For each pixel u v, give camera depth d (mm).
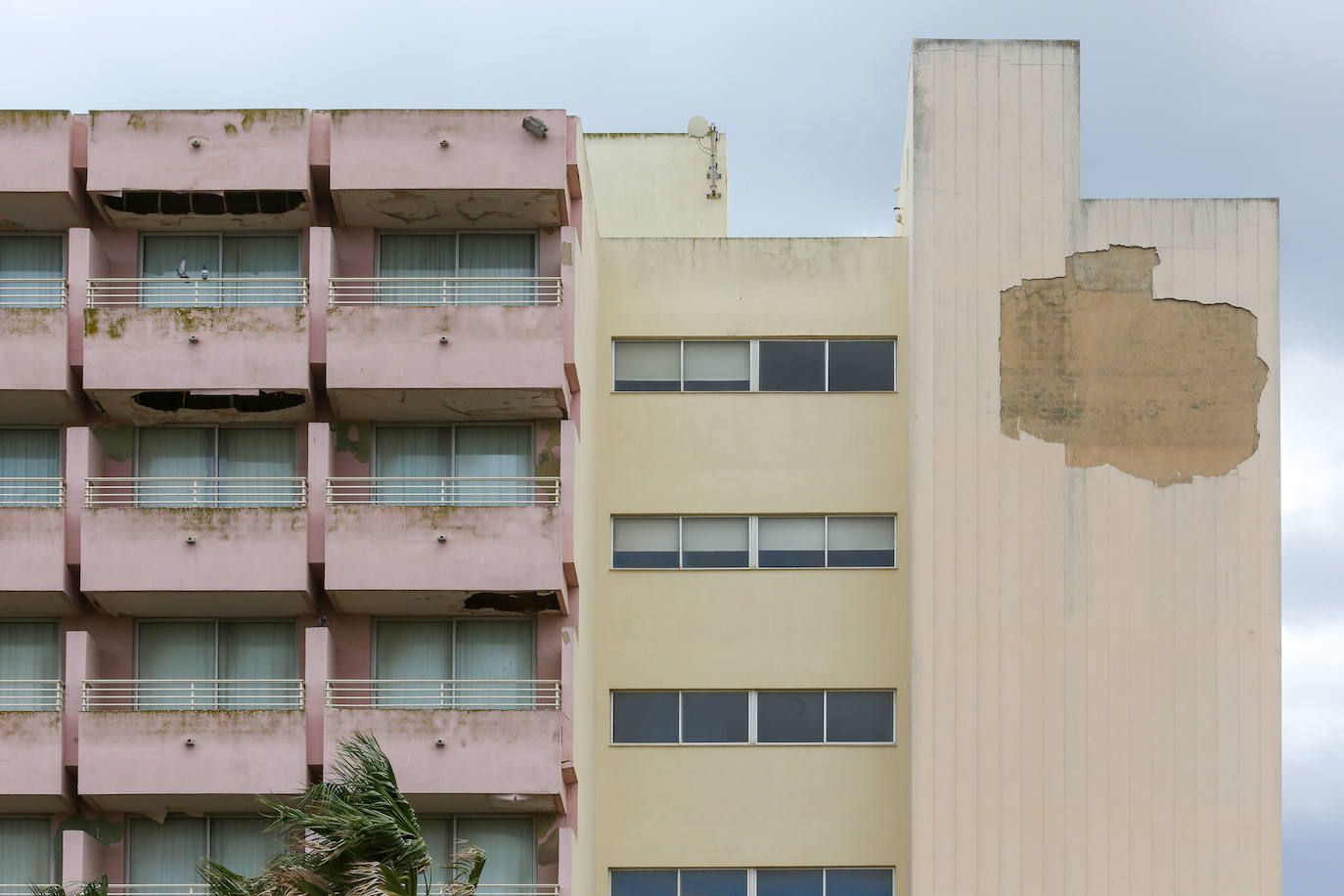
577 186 29359
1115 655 29266
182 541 27469
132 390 27953
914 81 30734
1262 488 29750
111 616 28672
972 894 28625
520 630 29031
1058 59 30703
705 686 31141
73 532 27906
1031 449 29766
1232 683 29219
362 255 29625
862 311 32531
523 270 29906
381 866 20906
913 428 29938
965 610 29344
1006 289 30188
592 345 31328
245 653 28797
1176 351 30062
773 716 31125
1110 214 30375
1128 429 29828
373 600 27984
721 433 32188
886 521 31953
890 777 30766
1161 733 29078
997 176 30453
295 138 28531
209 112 28562
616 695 31250
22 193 28391
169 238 29906
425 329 28000
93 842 27250
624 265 32812
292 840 24391
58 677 28656
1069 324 30094
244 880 22438
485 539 27469
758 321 32562
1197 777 28984
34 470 29438
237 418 29109
